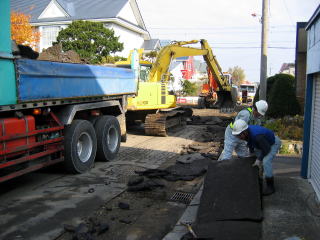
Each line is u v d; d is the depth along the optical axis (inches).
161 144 455.5
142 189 262.8
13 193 252.8
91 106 327.9
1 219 206.2
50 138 275.3
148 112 562.9
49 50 348.5
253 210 179.5
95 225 197.8
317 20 217.0
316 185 227.1
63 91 278.1
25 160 245.6
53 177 294.8
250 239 159.3
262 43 519.2
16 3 1219.2
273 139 213.2
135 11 1277.1
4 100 221.5
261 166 222.7
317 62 214.8
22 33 772.0
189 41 720.3
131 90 413.4
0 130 223.8
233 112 935.0
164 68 618.2
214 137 518.3
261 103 243.0
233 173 202.7
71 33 837.8
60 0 1154.7
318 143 228.8
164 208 230.5
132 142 468.4
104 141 346.0
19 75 231.3
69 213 217.2
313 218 184.7
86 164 313.6
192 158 353.7
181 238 173.9
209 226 172.6
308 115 255.9
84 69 307.1
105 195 250.8
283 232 168.6
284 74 586.9
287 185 239.5
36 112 261.0
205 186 197.8
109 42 857.5
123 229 197.6
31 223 201.3
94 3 1198.9
